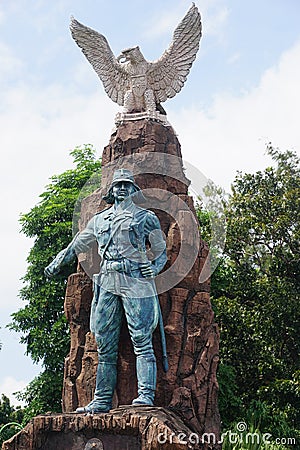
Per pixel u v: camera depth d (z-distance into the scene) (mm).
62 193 24484
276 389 24312
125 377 12852
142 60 14680
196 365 13055
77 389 13359
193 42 14961
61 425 11641
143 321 12352
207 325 13391
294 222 27500
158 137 14164
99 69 14867
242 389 25688
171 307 13156
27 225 24734
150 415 11188
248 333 25891
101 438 11438
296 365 26188
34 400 22453
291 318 25797
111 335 12625
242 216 28469
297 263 27047
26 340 23984
